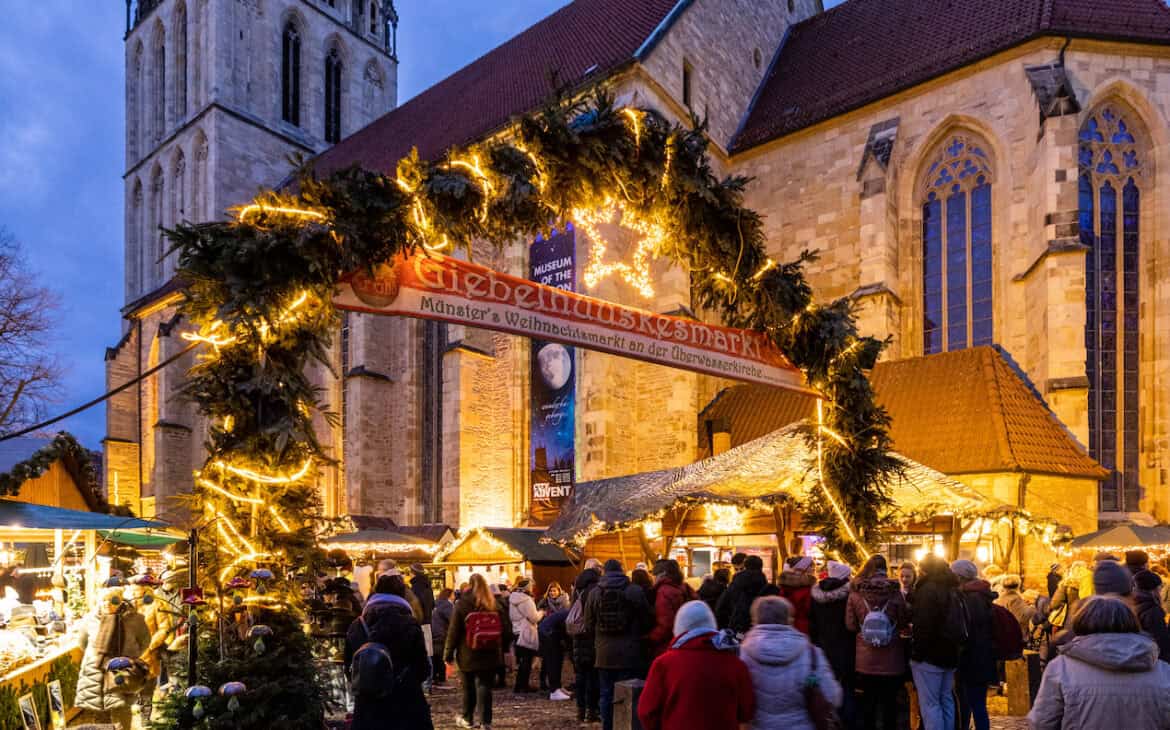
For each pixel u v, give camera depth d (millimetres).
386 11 58875
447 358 30078
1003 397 21672
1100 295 25453
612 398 26906
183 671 7371
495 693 13961
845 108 29875
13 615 13672
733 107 33469
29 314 32500
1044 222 23641
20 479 12289
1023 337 25359
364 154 42906
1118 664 4035
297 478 7742
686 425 26562
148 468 45594
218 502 7707
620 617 9023
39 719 9844
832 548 11375
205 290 7395
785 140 31625
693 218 10102
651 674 4879
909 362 24141
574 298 9844
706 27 32156
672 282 27062
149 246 52250
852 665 7828
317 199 7805
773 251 31594
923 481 12867
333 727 8555
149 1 54000
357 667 5910
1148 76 25906
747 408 27094
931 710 7391
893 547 16172
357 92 55250
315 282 7566
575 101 9211
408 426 34375
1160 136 25719
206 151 47188
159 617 10367
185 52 51062
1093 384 25031
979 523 14727
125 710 9477
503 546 19500
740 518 15141
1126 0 26750
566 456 27609
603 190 9305
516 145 8773
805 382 11688
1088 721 4043
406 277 8531
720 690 4695
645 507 12930
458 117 37688
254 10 49594
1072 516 20141
